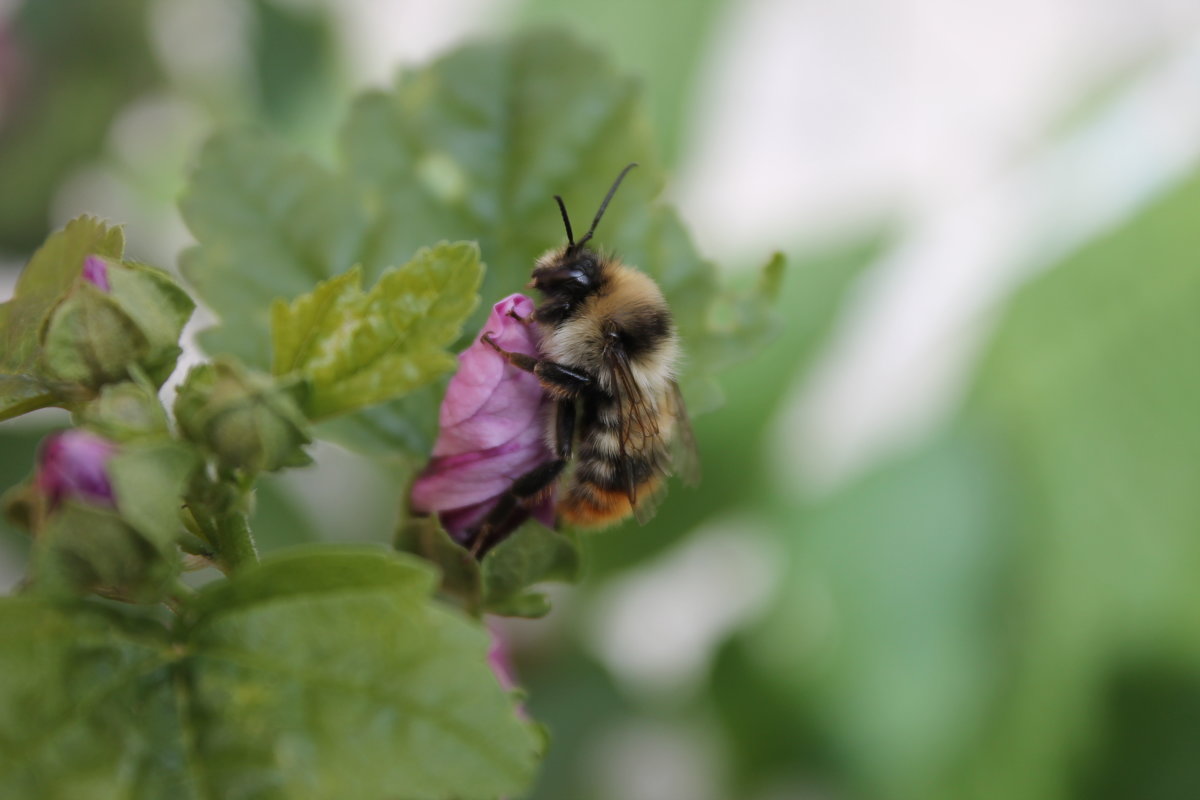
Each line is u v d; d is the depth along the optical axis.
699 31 0.22
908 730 0.22
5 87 0.24
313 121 0.23
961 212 0.27
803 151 0.31
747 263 0.23
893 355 0.26
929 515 0.22
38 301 0.17
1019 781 0.21
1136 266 0.22
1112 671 0.21
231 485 0.16
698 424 0.22
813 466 0.25
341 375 0.17
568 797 0.22
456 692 0.16
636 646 0.25
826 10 0.31
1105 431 0.22
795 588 0.22
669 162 0.22
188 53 0.24
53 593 0.16
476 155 0.18
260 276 0.18
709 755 0.23
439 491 0.17
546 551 0.17
